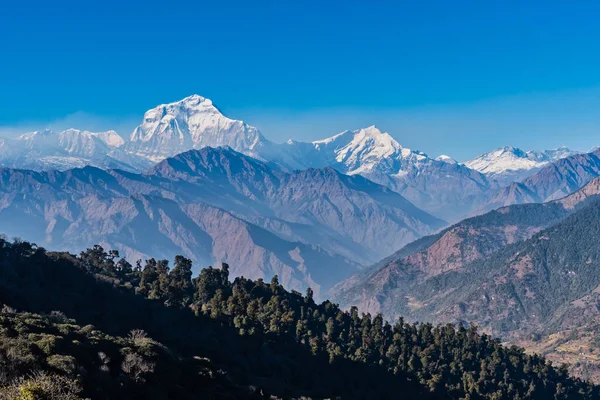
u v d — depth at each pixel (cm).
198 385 12975
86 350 11244
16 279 16338
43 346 10288
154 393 11306
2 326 10988
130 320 17012
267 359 17975
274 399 14350
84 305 16725
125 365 11494
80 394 9206
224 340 17988
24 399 7038
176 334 17162
